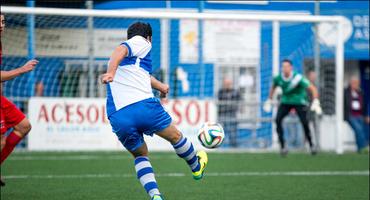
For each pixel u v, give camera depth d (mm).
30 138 43156
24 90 45344
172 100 43938
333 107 49906
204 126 20938
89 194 24656
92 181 28500
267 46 49312
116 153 42219
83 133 43719
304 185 27609
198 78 48031
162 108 19688
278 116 40875
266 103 42594
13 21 44625
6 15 44156
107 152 43000
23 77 45344
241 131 47531
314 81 46812
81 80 46375
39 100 43281
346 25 51594
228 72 49469
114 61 18406
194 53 48188
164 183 28031
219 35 49188
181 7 49031
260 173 31922
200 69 46719
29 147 43156
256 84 49562
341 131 44062
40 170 32594
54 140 43500
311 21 43719
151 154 42094
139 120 19125
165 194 24875
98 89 46812
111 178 29578
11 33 45000
